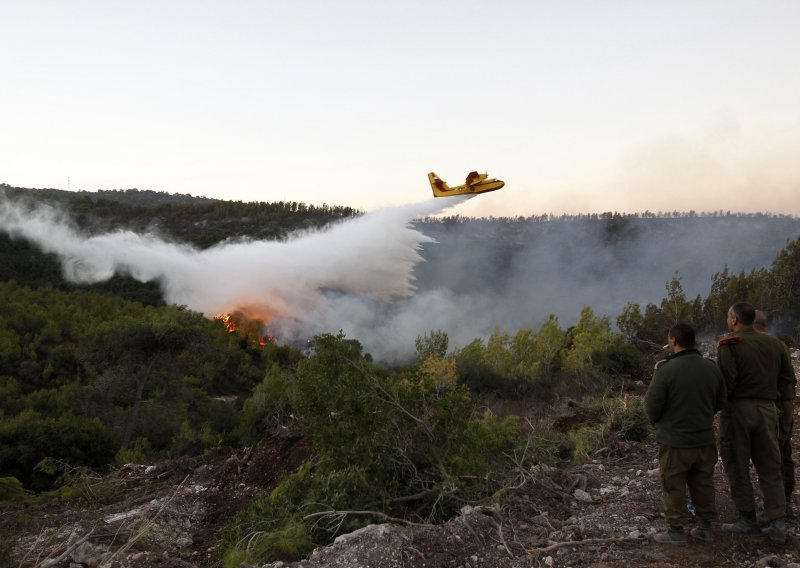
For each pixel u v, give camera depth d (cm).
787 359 443
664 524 461
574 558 410
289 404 1357
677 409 410
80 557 524
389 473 587
